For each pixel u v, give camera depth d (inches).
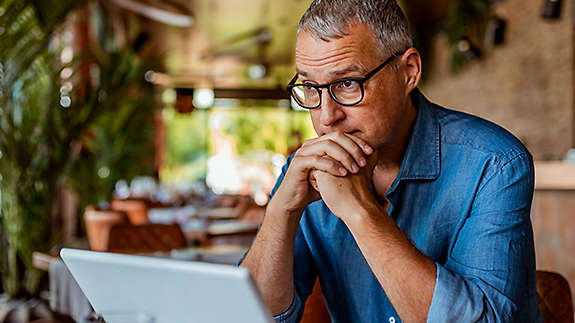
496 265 38.3
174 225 124.6
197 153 762.8
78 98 183.3
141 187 376.8
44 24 161.2
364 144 38.4
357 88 39.0
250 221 179.9
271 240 42.3
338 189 37.5
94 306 30.4
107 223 163.2
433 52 344.8
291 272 43.3
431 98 351.6
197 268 24.8
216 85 610.5
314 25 39.1
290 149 242.2
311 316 54.2
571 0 223.8
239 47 443.5
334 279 48.1
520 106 259.4
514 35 262.8
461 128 43.2
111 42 338.3
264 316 24.5
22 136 168.4
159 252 96.7
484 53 285.7
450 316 34.9
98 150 269.6
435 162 43.0
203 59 484.7
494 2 277.4
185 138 764.6
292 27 384.5
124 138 271.9
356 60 38.5
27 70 166.4
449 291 35.1
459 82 314.2
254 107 614.9
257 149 764.0
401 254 35.7
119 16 353.1
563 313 51.7
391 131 40.8
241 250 100.7
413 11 316.2
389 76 39.9
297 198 41.0
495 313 36.0
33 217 173.6
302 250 48.7
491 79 282.4
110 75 195.5
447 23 297.3
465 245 40.2
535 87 248.4
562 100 231.3
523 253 39.2
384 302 45.6
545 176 141.3
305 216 48.6
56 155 177.2
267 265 42.4
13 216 171.8
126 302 28.4
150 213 212.4
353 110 39.4
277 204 41.8
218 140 764.6
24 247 172.6
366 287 46.4
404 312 35.8
